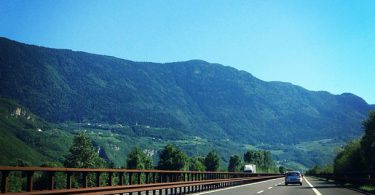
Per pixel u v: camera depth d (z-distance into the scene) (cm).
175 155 14675
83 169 1544
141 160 13738
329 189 3775
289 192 3238
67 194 1415
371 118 5231
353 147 6119
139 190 2073
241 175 5681
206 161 17900
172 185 2584
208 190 3459
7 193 1157
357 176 4628
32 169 1235
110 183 1830
